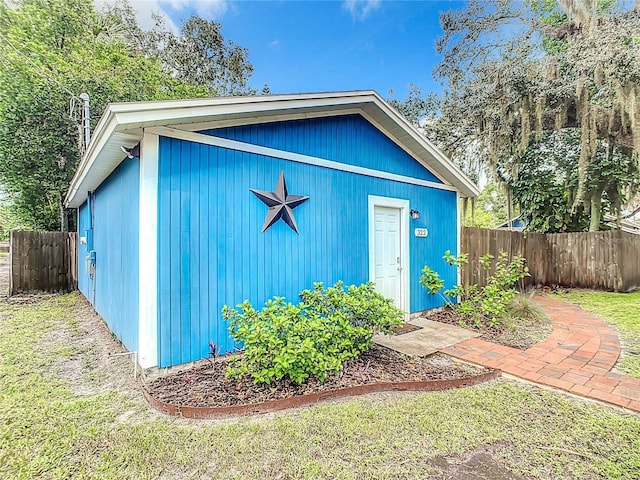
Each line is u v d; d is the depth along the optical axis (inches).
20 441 87.4
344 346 135.2
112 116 114.9
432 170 254.2
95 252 249.6
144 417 101.2
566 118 305.4
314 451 84.5
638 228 534.0
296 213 171.9
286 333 121.9
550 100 298.7
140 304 125.4
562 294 323.6
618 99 261.9
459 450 85.6
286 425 95.7
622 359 151.1
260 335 115.6
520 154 338.0
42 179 454.6
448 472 77.6
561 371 137.5
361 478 75.2
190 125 135.9
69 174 463.5
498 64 328.2
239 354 146.3
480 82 345.4
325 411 104.1
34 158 440.5
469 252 302.0
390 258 224.2
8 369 139.2
